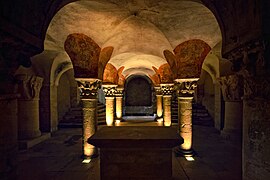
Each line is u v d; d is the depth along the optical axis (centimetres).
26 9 304
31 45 323
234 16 335
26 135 928
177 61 734
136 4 543
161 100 1655
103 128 454
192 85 722
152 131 419
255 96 309
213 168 601
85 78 686
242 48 310
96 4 537
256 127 311
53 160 686
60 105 1403
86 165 634
